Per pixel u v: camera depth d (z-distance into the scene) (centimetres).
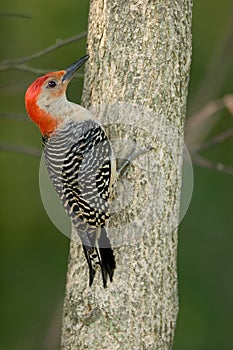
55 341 1812
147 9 1053
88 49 1108
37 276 1902
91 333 1074
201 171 1861
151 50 1055
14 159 1884
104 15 1075
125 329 1062
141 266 1061
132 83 1063
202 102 1834
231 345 1830
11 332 1881
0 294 1889
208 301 1859
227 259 1866
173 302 1082
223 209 1861
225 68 1853
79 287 1091
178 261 1872
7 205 1886
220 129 1845
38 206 1892
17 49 1792
